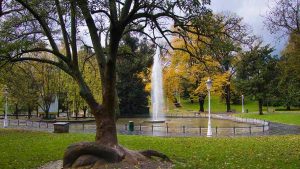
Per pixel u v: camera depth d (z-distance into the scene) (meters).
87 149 14.65
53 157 17.95
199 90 67.62
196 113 72.69
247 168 14.05
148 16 14.80
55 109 84.94
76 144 14.88
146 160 15.53
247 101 104.81
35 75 53.78
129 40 62.50
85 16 15.02
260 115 61.84
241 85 63.72
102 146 14.73
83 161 14.47
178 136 30.91
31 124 45.56
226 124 48.00
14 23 17.25
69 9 15.30
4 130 35.34
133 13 14.41
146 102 73.94
